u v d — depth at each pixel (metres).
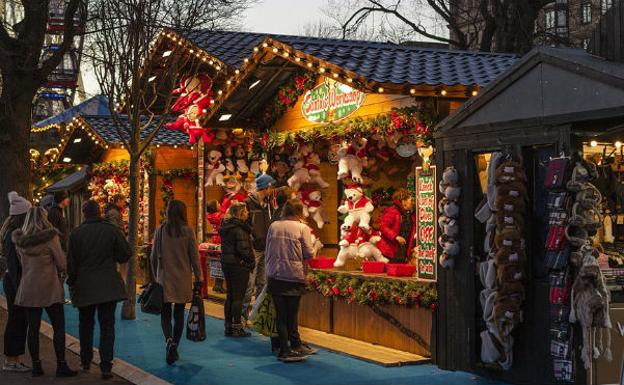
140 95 15.01
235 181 17.34
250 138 15.24
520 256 8.57
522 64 8.62
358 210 12.47
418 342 10.39
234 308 12.30
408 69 10.95
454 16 34.00
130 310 14.39
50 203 15.36
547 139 8.34
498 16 29.67
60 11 24.70
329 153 13.58
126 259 9.99
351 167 12.49
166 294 10.24
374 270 11.62
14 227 10.33
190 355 10.93
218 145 17.56
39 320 9.95
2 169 21.42
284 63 13.41
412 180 11.87
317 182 14.12
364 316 11.47
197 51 16.48
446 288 9.73
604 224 9.45
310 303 12.74
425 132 10.32
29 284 9.75
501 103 8.96
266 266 10.49
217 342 11.88
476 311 9.35
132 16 14.47
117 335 12.74
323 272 12.31
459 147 9.52
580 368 7.96
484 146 9.15
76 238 9.77
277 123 14.61
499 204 8.66
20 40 21.50
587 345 7.86
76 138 23.42
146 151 19.81
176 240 10.37
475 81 10.37
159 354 11.05
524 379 8.70
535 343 8.56
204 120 15.45
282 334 10.36
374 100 11.66
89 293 9.70
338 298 12.01
